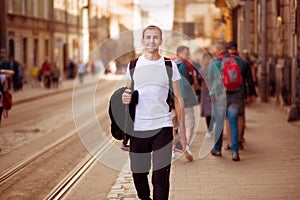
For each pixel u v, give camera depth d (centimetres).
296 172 955
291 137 1334
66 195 842
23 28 4241
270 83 2169
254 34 2870
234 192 827
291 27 1753
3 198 831
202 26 5938
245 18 2923
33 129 1614
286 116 1731
